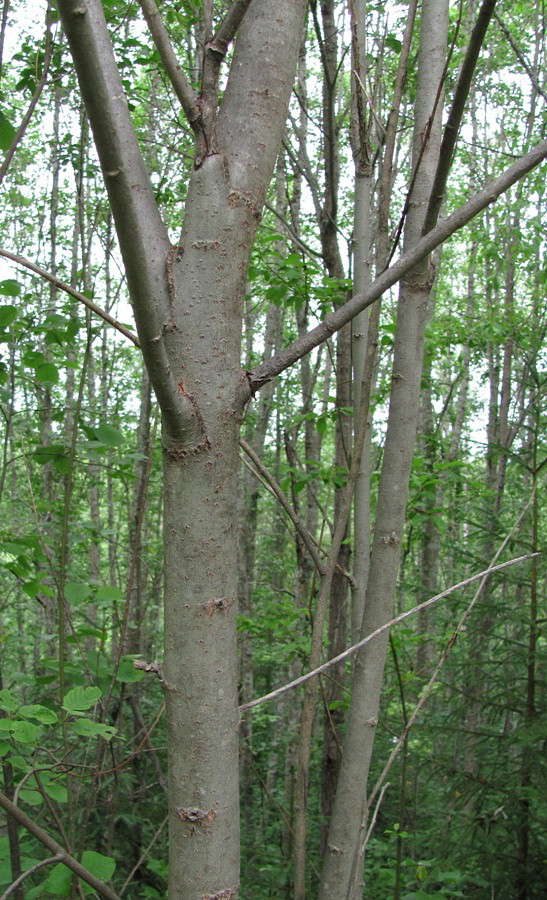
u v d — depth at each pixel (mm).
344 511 1796
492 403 10008
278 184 7121
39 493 5605
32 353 2641
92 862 1979
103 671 2656
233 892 1146
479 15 1251
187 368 1153
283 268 3912
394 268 1229
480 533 4562
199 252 1166
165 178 4520
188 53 4676
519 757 3975
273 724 9906
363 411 1853
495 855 3867
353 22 1896
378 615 1883
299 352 1199
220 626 1152
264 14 1238
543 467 4426
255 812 7086
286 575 11969
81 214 2609
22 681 2785
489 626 4324
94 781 2318
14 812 1477
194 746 1135
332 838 1853
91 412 2961
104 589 2645
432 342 8336
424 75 1980
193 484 1146
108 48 1304
